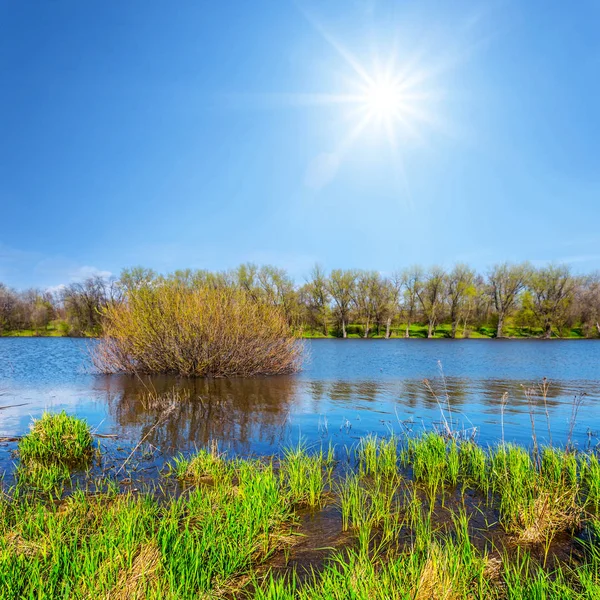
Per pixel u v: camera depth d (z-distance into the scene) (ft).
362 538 15.19
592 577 12.67
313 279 237.66
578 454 24.68
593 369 79.77
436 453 23.67
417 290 238.89
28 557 12.98
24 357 98.22
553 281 223.71
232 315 61.26
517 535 16.17
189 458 25.31
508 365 87.51
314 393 49.85
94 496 19.13
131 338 62.95
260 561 14.25
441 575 11.80
